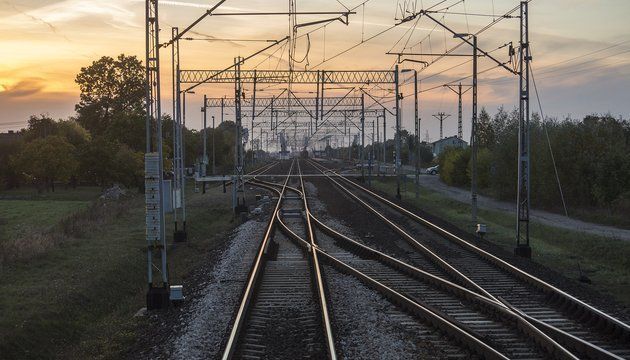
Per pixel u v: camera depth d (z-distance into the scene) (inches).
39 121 3484.3
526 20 918.4
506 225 1451.8
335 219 1434.5
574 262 912.3
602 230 1320.1
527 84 941.2
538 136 1898.4
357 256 930.1
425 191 2635.3
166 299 642.2
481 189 2603.3
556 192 1788.9
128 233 1197.7
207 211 1740.9
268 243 968.9
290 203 1822.1
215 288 691.4
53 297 668.7
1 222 1535.4
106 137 2844.5
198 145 3624.5
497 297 628.7
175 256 1051.9
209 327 530.9
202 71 1502.2
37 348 543.5
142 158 2672.2
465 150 2957.7
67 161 2741.1
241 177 1660.9
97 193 2780.5
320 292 613.3
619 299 674.2
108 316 668.7
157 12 669.9
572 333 513.0
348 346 466.9
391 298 624.4
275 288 689.0
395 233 1171.3
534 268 807.1
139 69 3595.0
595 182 1718.8
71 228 1168.2
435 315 519.2
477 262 854.5
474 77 1321.4
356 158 6796.3
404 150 5310.0
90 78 3535.9
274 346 482.3
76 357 514.0
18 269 826.2
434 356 445.4
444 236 1111.0
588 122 1893.5
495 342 472.7
